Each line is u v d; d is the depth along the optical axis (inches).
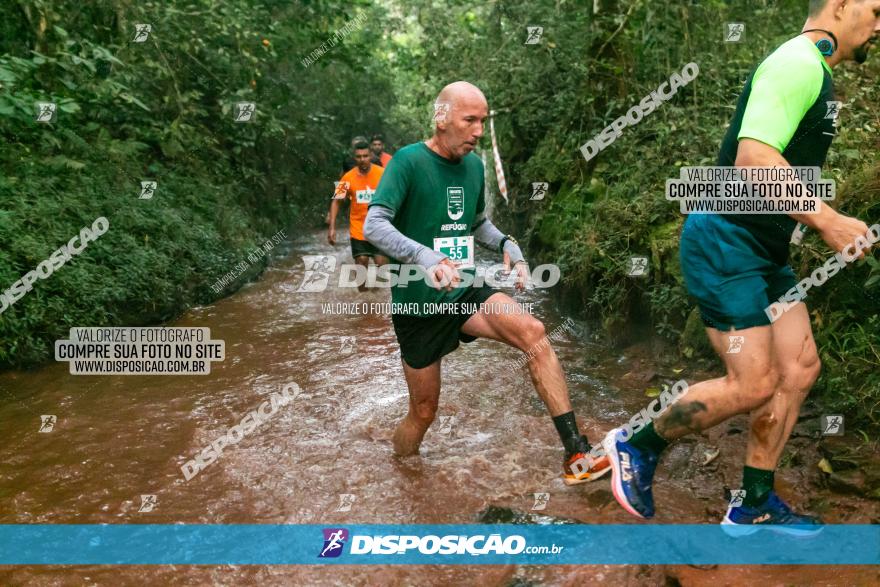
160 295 282.2
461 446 163.0
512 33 354.6
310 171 554.6
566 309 267.4
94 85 299.9
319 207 552.4
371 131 655.1
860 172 169.3
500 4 367.2
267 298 321.1
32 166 283.1
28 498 146.6
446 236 140.9
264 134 443.8
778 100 105.1
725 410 112.6
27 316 224.1
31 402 197.6
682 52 273.3
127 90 316.2
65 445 170.7
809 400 158.2
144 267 280.7
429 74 410.0
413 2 410.0
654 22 270.8
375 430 172.6
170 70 366.0
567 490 141.7
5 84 240.8
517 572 116.8
